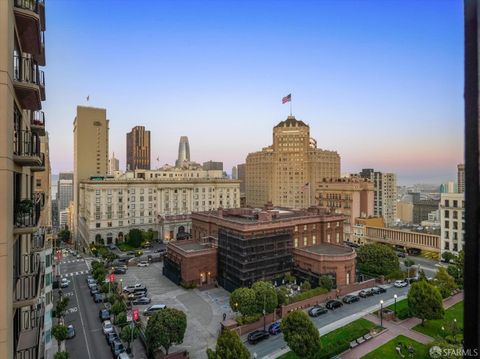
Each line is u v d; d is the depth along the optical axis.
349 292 65.38
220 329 50.84
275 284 69.19
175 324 41.41
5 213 11.09
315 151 189.88
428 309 47.09
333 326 50.12
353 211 122.31
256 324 50.41
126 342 46.44
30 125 21.14
